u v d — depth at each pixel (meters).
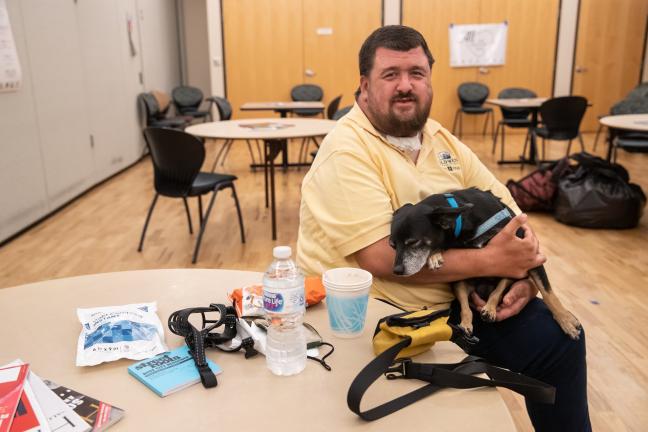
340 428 0.75
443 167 1.57
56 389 0.82
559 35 8.54
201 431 0.74
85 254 3.61
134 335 0.97
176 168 3.35
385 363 0.84
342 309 1.00
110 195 5.32
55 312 1.10
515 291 1.39
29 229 4.18
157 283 1.25
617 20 8.49
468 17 8.48
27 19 4.17
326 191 1.41
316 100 8.46
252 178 6.02
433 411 0.79
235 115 8.65
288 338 0.89
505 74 8.69
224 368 0.90
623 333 2.44
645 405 1.91
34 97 4.26
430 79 1.48
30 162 4.20
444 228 1.29
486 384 0.86
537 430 1.45
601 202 4.00
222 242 3.84
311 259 1.49
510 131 9.01
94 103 5.64
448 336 0.95
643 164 6.49
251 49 8.44
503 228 1.32
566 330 1.37
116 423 0.75
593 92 8.76
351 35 8.46
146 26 7.80
